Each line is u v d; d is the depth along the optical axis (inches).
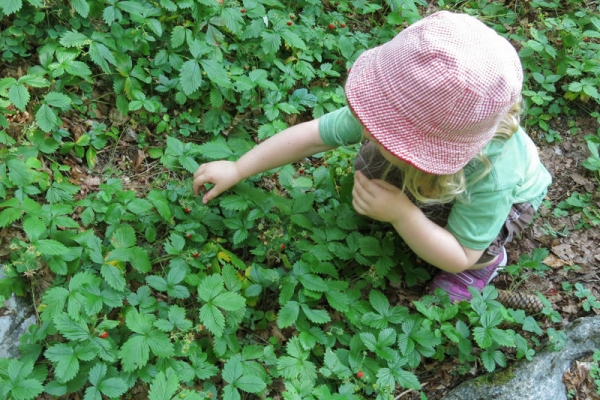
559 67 137.3
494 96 67.6
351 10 142.6
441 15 71.6
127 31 110.0
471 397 90.7
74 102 106.6
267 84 114.2
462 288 100.3
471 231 87.4
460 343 90.7
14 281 86.7
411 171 76.7
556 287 108.5
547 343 97.4
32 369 78.4
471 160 80.4
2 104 97.6
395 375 85.4
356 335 90.2
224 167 96.5
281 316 87.3
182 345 83.4
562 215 119.3
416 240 88.7
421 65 67.1
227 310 85.5
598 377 93.4
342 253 97.3
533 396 89.7
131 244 90.9
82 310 81.1
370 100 70.1
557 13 154.2
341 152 114.5
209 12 116.1
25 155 97.8
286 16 126.9
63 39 103.3
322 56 133.2
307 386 82.0
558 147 131.1
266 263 100.7
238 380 80.7
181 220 100.6
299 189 106.3
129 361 77.9
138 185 106.9
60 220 90.1
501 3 155.2
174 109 116.3
